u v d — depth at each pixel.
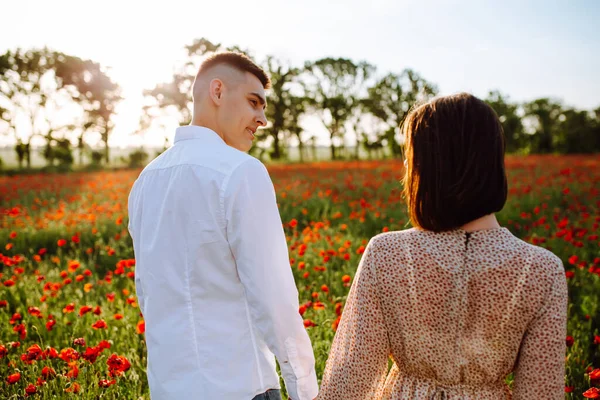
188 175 1.38
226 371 1.34
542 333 1.07
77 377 2.63
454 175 1.13
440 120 1.16
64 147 51.12
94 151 50.34
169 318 1.38
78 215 8.91
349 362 1.22
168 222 1.40
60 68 50.06
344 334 1.25
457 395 1.18
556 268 1.08
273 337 1.33
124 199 12.84
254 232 1.31
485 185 1.12
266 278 1.31
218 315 1.36
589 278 4.63
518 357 1.14
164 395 1.37
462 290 1.12
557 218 7.44
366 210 8.44
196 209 1.35
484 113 1.16
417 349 1.19
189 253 1.35
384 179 16.36
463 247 1.13
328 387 1.27
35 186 16.94
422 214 1.16
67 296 4.33
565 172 14.74
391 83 55.81
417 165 1.18
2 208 11.89
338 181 16.83
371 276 1.20
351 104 56.50
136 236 1.55
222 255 1.34
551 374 1.07
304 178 18.66
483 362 1.15
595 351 3.22
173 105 46.66
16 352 3.16
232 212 1.31
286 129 54.88
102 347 2.78
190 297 1.36
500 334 1.11
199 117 1.55
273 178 19.14
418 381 1.23
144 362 3.00
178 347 1.36
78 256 6.23
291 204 10.29
